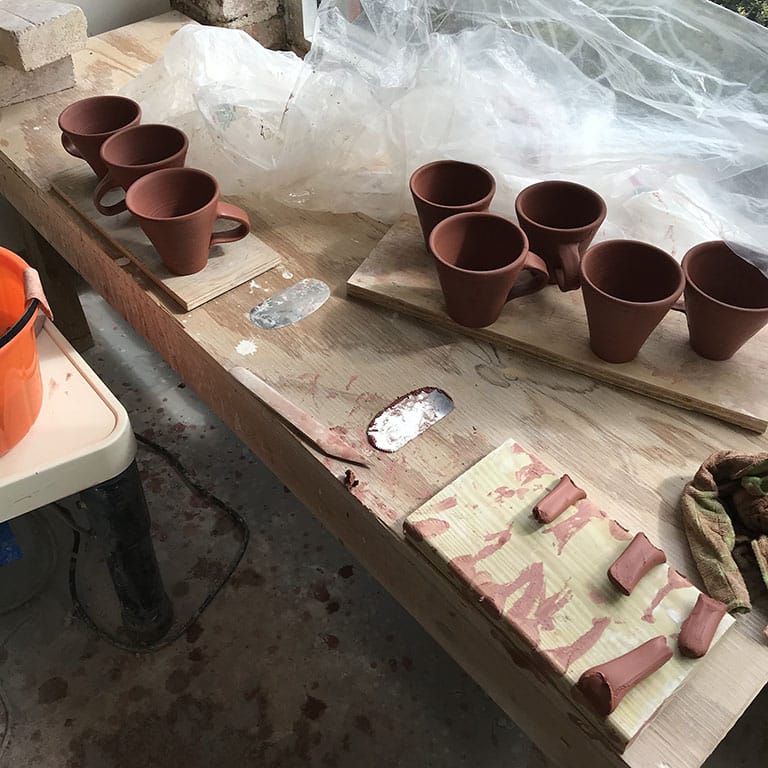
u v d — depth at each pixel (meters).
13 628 1.30
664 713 0.56
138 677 1.25
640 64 1.00
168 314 0.89
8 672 1.25
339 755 1.17
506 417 0.77
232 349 0.85
